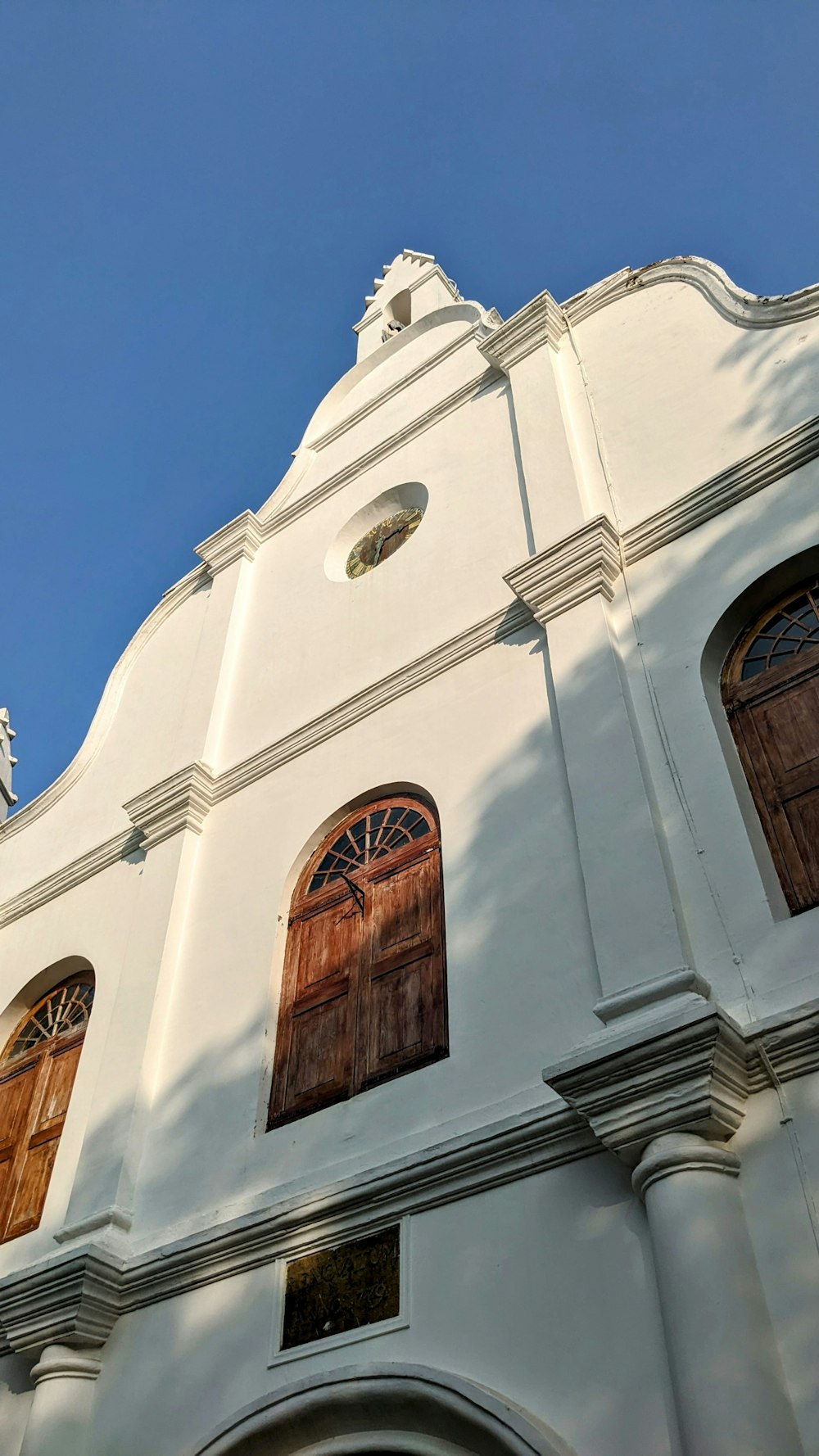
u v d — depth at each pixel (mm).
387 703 9422
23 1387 7836
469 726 8531
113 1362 7379
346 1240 6652
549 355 10500
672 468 8820
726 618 7613
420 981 7680
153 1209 7914
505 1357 5648
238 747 10688
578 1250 5738
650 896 6496
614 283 10609
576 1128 6023
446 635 9492
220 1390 6629
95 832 11602
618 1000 6109
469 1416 5484
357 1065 7602
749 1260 5113
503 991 7008
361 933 8344
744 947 6191
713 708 7340
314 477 12914
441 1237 6258
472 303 12789
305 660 10867
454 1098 6805
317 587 11531
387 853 8617
